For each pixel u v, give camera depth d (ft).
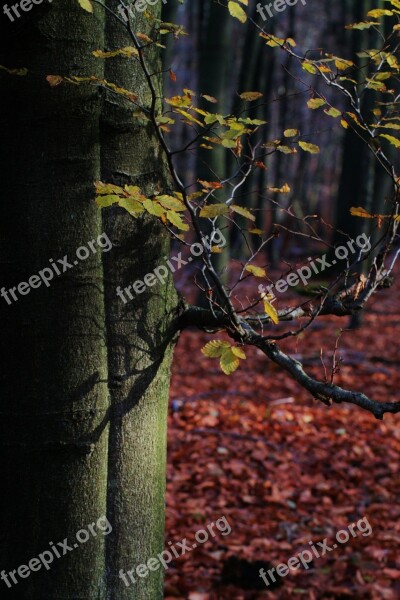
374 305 60.39
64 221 7.16
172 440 23.82
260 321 8.46
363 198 42.91
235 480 20.65
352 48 47.03
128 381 7.75
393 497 20.92
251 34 52.65
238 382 34.76
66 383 7.27
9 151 7.10
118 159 7.52
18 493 7.34
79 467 7.41
